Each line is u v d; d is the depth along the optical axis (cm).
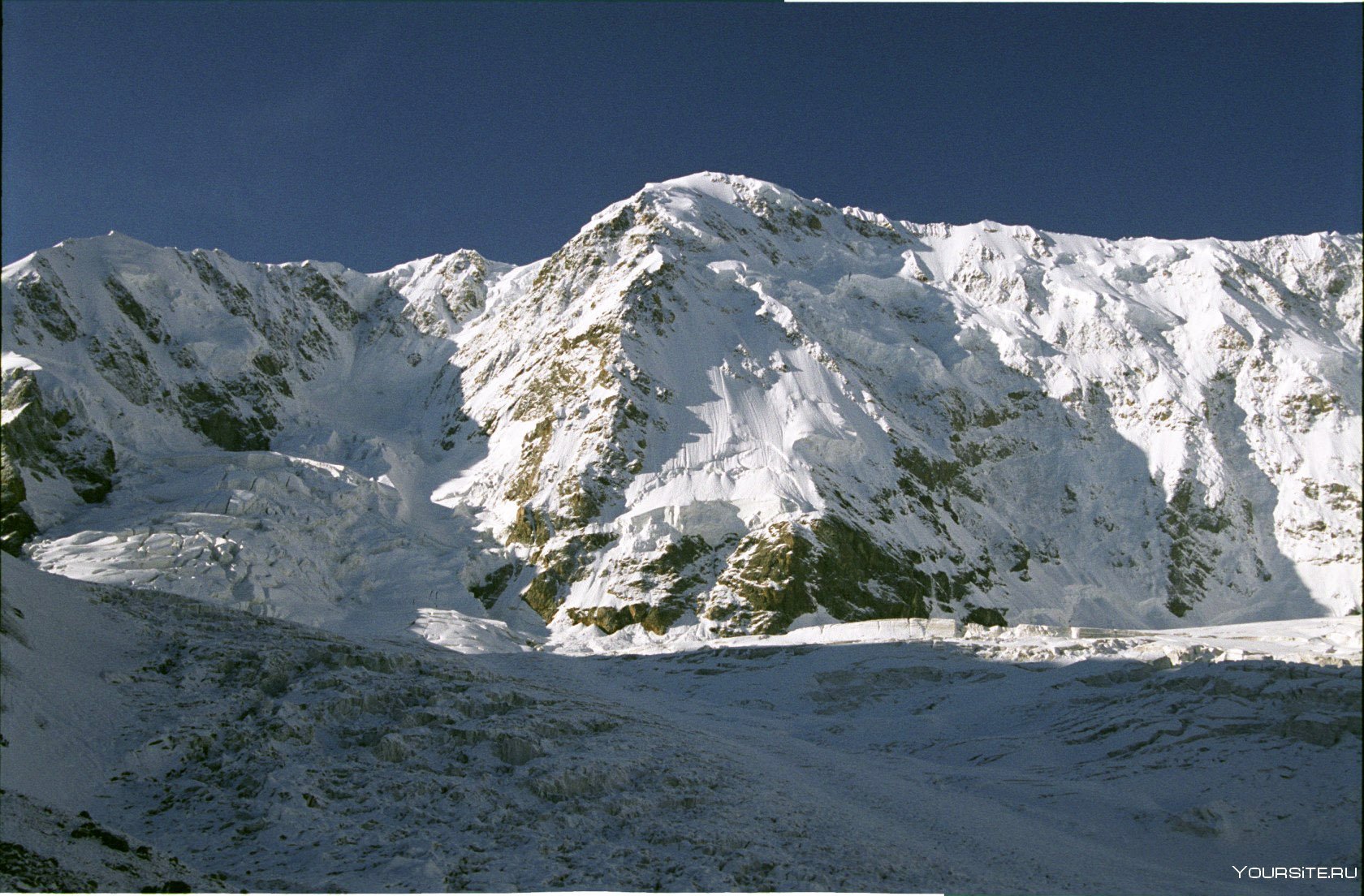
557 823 3120
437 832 2939
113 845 2439
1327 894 2962
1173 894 2945
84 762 3081
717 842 3050
